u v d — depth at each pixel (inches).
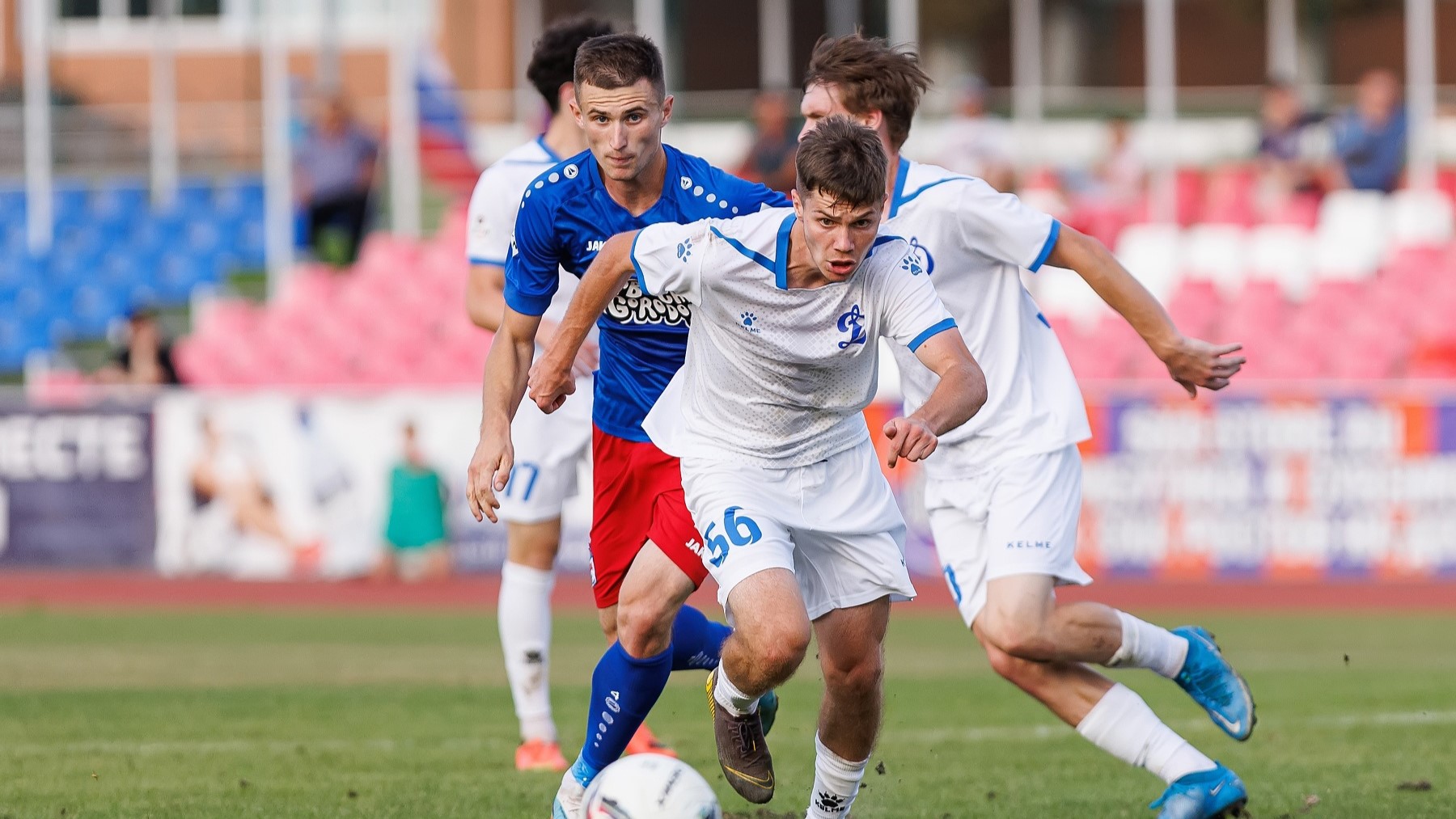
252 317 2519.7
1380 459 1988.2
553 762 856.3
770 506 610.9
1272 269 2486.5
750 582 589.3
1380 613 1765.5
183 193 2807.6
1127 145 2628.0
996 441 720.3
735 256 581.0
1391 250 2484.0
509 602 873.5
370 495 2130.9
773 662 577.0
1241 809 685.3
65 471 2162.9
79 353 2655.0
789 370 600.1
